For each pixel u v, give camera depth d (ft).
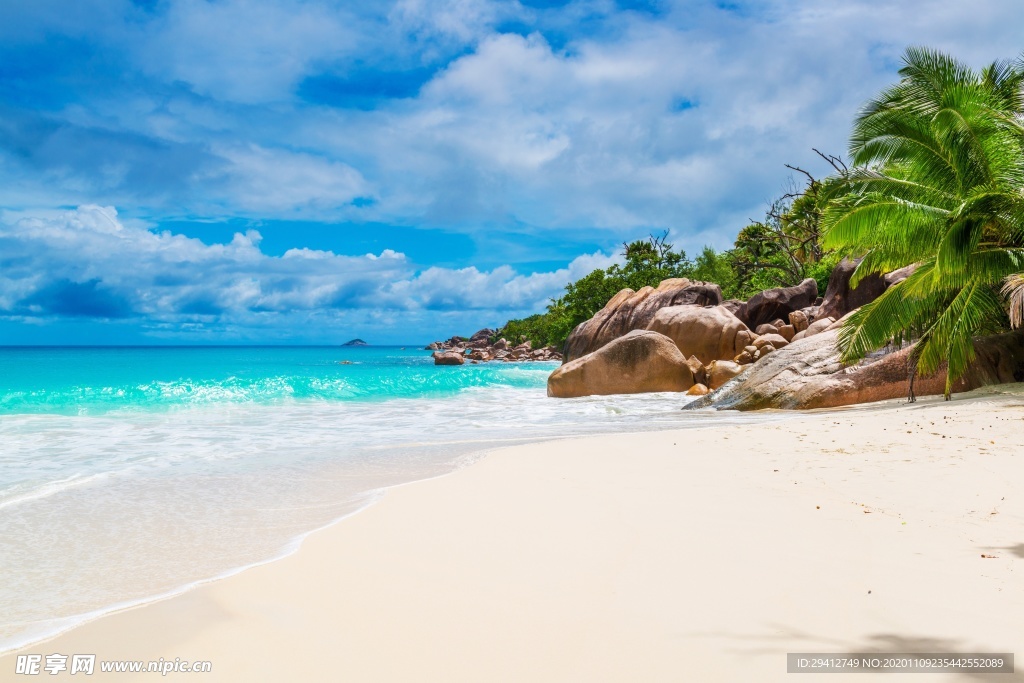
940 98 47.47
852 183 48.08
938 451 24.79
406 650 9.64
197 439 36.63
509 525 16.12
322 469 25.90
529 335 280.10
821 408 46.57
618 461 25.05
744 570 12.51
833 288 90.43
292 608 11.27
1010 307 46.16
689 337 85.61
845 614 10.43
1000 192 43.57
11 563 14.37
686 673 8.71
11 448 32.89
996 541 14.01
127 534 16.57
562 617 10.61
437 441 34.47
